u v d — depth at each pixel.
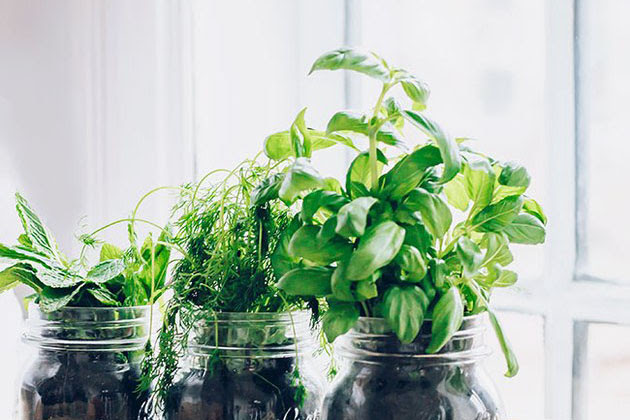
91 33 1.40
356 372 0.71
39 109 1.35
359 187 0.69
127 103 1.39
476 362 0.72
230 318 0.78
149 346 0.84
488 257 0.70
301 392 0.79
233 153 1.46
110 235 1.39
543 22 1.32
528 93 1.34
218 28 1.45
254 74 1.49
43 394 0.82
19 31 1.33
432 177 0.71
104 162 1.39
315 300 0.79
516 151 1.35
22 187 1.32
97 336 0.82
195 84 1.42
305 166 0.68
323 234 0.66
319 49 1.51
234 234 0.80
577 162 1.28
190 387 0.79
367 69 0.66
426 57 1.44
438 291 0.68
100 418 0.82
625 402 1.23
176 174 1.40
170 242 0.85
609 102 1.27
